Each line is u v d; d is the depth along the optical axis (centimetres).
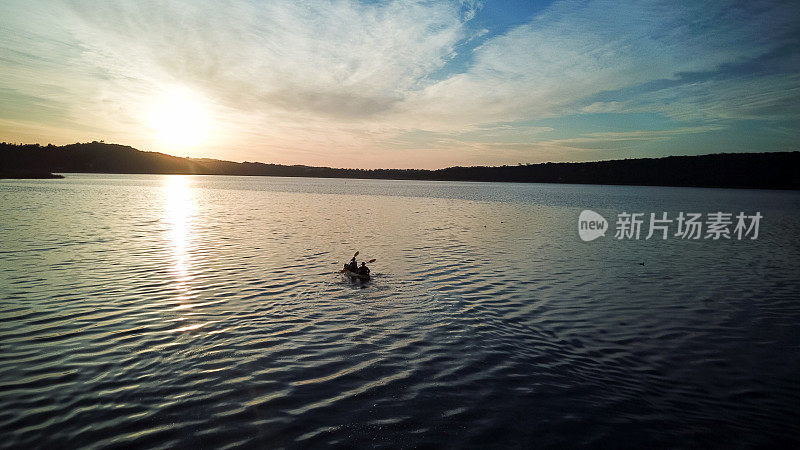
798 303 1864
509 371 1172
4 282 1902
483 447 839
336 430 882
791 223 5372
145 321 1465
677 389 1098
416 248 3108
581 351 1320
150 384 1045
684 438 891
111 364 1143
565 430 905
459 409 976
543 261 2725
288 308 1650
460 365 1201
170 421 895
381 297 1831
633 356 1293
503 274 2327
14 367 1107
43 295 1722
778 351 1345
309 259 2591
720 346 1379
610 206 8119
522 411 973
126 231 3581
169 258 2514
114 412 922
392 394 1034
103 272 2133
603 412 979
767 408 1016
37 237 3136
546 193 14362
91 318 1479
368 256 2742
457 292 1944
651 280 2261
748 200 10869
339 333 1412
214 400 983
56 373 1084
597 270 2488
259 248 2931
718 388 1108
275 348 1280
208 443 827
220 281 2016
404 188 17975
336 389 1051
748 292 2039
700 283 2209
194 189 12750
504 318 1603
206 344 1292
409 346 1323
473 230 4262
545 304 1794
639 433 902
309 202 8069
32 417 892
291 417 924
